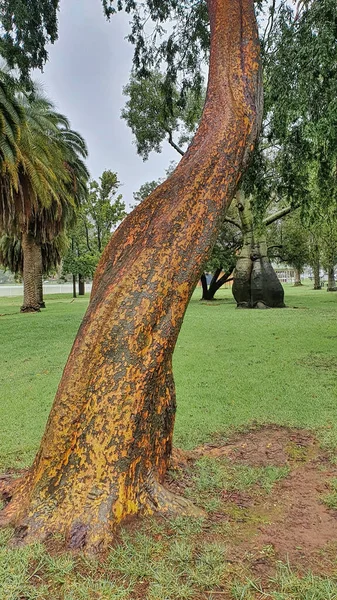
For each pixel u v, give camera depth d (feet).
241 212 55.83
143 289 7.47
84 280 124.06
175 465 9.45
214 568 6.13
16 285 225.76
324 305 55.06
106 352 7.29
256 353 24.36
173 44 22.02
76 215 74.02
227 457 10.85
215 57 9.40
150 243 7.75
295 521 7.55
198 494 8.53
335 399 15.60
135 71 23.02
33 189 46.06
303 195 22.74
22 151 42.91
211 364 22.09
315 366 20.79
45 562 6.24
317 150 19.72
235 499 8.45
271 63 18.72
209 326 36.22
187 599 5.58
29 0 18.25
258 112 9.01
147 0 20.26
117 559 6.33
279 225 70.13
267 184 23.11
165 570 6.11
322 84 17.22
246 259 56.03
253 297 55.26
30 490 7.52
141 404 7.39
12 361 26.17
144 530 7.05
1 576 5.95
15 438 13.25
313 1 16.97
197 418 14.20
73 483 7.14
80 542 6.59
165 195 8.19
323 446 11.45
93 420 7.20
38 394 18.54
